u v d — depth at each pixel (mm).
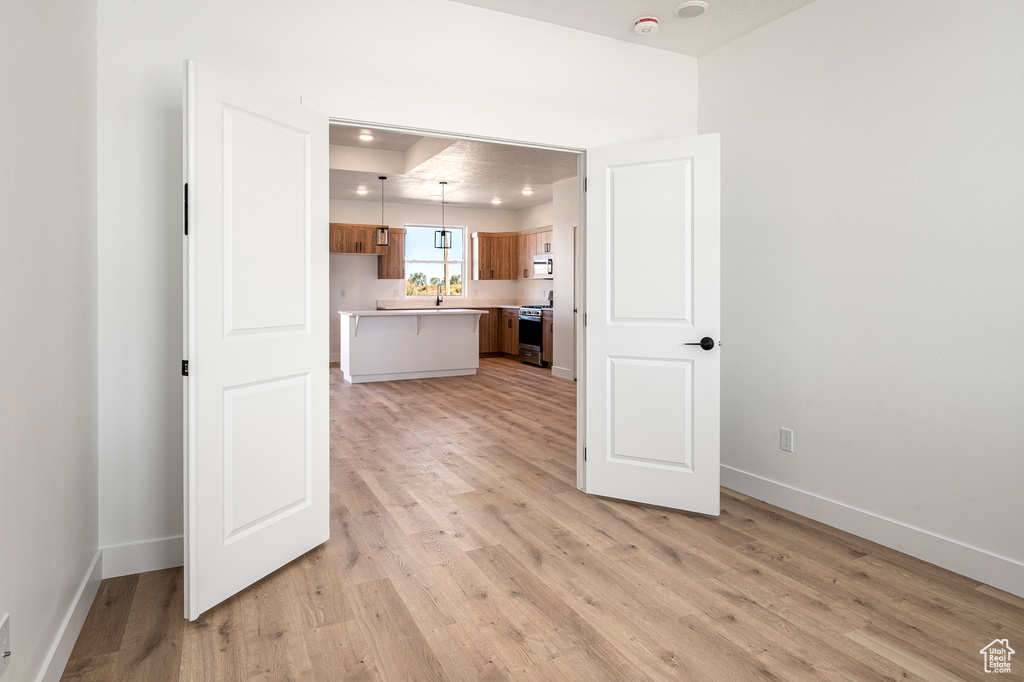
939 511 2527
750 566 2516
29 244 1506
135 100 2369
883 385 2734
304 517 2588
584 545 2727
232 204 2162
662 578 2406
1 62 1313
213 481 2111
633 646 1935
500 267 10641
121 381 2395
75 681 1738
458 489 3506
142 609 2150
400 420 5387
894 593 2285
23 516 1464
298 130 2477
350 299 9836
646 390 3199
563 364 8102
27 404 1492
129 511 2434
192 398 2016
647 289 3170
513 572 2457
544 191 8570
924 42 2533
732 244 3486
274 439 2400
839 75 2883
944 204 2482
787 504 3193
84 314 2105
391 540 2775
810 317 3057
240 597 2244
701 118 3691
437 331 8109
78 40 2012
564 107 3305
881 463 2750
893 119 2662
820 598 2244
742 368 3457
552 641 1964
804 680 1759
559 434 4879
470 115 3049
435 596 2260
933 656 1879
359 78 2783
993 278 2332
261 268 2303
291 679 1762
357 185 8008
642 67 3529
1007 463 2305
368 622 2076
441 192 8664
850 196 2852
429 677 1774
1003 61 2281
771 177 3242
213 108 2061
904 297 2641
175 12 2426
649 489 3229
